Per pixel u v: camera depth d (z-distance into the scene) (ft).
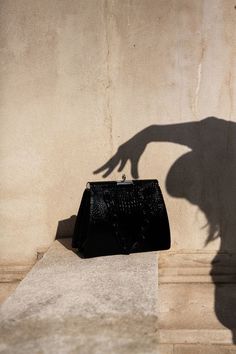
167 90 9.18
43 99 9.30
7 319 5.35
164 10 9.03
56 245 8.82
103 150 9.38
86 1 9.06
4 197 9.57
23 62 9.22
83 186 9.48
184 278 9.14
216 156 9.25
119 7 9.04
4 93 9.29
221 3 8.95
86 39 9.15
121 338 4.85
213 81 9.11
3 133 9.40
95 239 7.64
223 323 7.39
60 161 9.44
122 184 7.88
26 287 6.42
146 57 9.14
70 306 5.69
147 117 9.25
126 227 7.79
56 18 9.12
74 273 6.97
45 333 4.99
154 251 8.00
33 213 9.60
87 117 9.32
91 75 9.22
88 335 4.93
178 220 9.43
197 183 9.33
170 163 9.32
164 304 8.14
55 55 9.20
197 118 9.20
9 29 9.14
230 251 9.37
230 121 9.18
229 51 9.03
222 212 9.35
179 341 7.20
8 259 9.74
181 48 9.08
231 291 8.70
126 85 9.21
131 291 6.14
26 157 9.46
